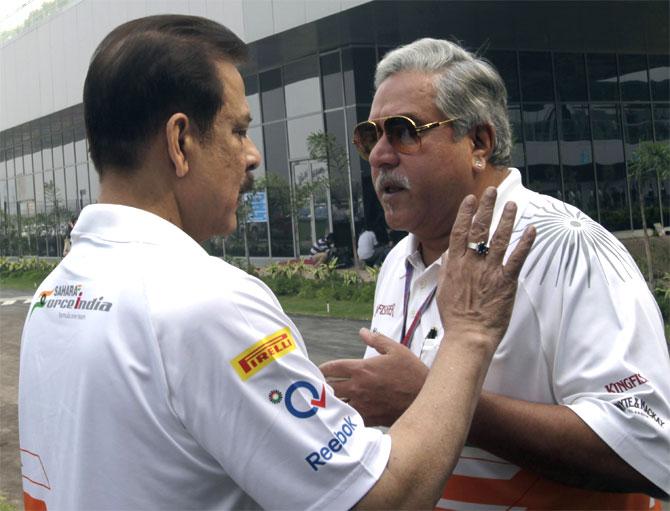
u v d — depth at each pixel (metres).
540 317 1.70
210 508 1.24
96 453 1.24
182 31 1.35
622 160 20.66
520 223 1.83
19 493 5.02
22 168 31.84
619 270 1.71
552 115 19.70
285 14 15.87
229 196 1.40
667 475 1.58
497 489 1.77
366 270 17.31
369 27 16.08
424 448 1.24
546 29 17.28
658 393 1.59
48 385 1.36
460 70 1.93
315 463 1.19
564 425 1.58
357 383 1.64
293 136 19.08
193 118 1.34
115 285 1.28
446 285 1.43
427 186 1.94
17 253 32.34
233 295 1.22
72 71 22.67
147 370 1.20
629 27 17.53
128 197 1.37
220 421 1.18
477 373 1.34
